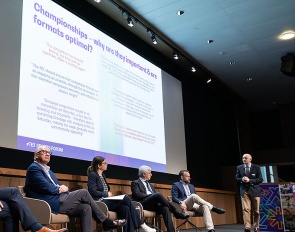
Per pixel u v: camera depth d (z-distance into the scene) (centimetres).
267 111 1112
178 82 697
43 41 398
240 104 991
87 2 501
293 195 426
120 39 563
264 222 438
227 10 542
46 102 386
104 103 475
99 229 363
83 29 463
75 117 422
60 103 404
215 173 797
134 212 329
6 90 347
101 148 455
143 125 552
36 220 239
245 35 622
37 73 382
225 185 816
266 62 740
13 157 341
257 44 658
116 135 487
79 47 450
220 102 900
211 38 629
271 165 989
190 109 739
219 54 694
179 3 520
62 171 391
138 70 566
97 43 484
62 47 423
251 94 938
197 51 677
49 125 385
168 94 650
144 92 571
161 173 575
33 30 388
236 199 789
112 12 535
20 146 349
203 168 747
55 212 269
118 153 485
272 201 438
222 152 852
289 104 1028
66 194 286
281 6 534
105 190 366
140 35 607
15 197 240
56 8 425
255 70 780
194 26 586
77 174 410
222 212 421
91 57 468
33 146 362
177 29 594
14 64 359
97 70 474
